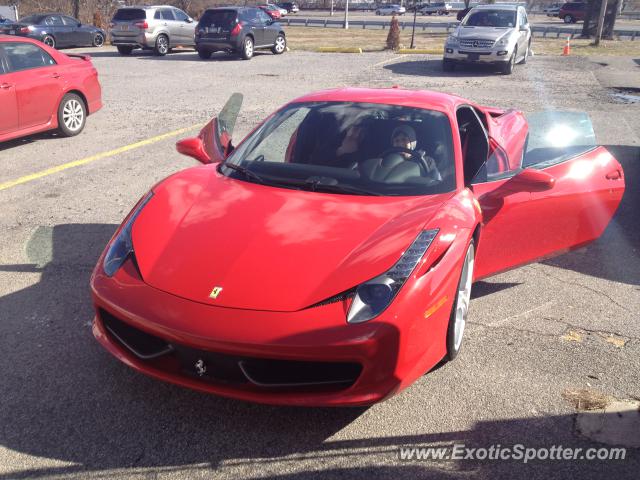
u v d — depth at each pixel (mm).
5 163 7695
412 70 17000
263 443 2773
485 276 3850
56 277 4469
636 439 2850
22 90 8180
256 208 3307
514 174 4039
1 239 5199
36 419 2900
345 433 2855
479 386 3250
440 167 3689
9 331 3693
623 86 13992
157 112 10953
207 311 2701
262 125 4250
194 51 23391
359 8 75938
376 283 2764
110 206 6086
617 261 5066
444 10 68375
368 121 3973
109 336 3068
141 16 20812
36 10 35531
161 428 2859
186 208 3379
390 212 3260
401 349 2725
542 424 2949
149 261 3021
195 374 2795
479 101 11914
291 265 2855
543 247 4102
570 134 4523
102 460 2646
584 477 2605
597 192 4219
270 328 2621
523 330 3877
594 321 4016
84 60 9492
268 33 21188
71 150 8336
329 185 3537
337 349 2600
